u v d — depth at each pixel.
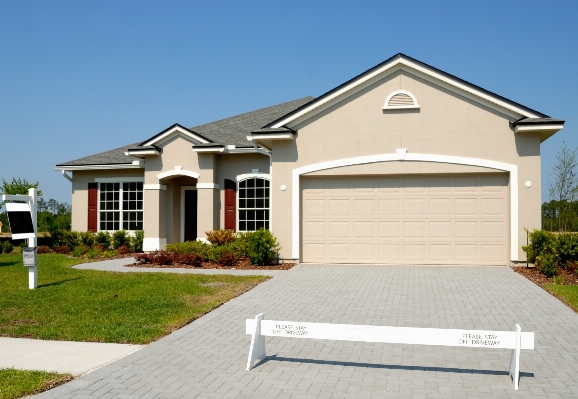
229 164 20.05
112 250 20.33
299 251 16.11
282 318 9.45
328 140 15.92
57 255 20.41
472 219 15.27
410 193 15.62
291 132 15.77
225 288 12.05
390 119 15.54
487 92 14.78
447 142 15.19
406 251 15.62
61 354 7.51
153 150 19.89
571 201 23.47
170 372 6.72
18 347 7.86
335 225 16.06
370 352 7.58
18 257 20.22
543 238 14.00
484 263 15.21
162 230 20.56
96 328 8.74
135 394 5.97
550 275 13.14
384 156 15.54
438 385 6.20
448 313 9.70
